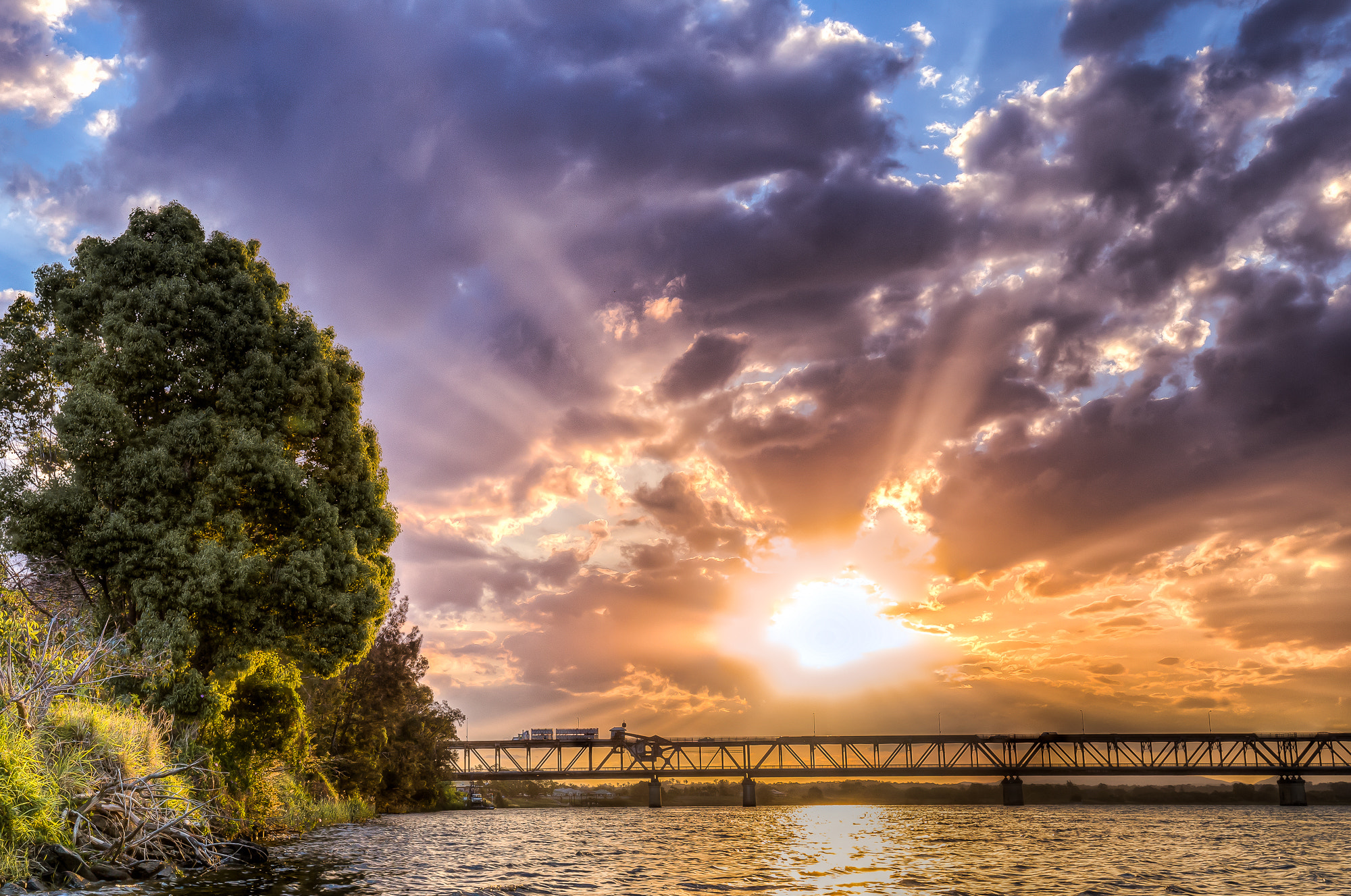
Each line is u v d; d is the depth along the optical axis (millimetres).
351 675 69875
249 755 33125
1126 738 131750
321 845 34156
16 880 14812
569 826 59625
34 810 16016
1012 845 41688
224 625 30312
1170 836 51969
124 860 17922
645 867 27469
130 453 29281
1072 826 67062
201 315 31766
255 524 32844
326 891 18859
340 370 36562
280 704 35188
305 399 33875
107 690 23812
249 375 32219
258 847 24297
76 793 17656
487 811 102875
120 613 29625
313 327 35125
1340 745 131625
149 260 31938
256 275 35312
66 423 29000
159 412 31547
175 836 21031
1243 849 40844
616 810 125562
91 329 32094
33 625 20031
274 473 30766
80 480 29562
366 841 37031
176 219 33031
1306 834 55469
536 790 186500
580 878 23703
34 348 34281
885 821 76625
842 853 34938
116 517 28344
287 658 33438
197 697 27812
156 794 20234
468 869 25375
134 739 20391
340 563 32406
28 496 28766
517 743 133250
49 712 18250
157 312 30812
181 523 29516
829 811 115375
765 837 47469
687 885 22484
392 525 36562
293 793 47375
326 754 63406
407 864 26641
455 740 101188
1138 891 22516
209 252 33375
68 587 32312
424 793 91938
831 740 134125
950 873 26797
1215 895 21969
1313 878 26688
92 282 31359
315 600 31203
